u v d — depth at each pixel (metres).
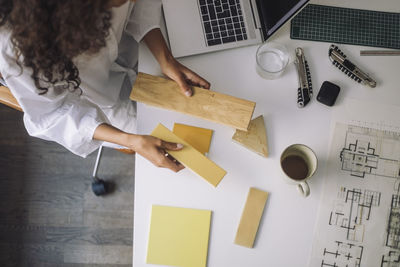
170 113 0.95
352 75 0.98
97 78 0.97
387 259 0.91
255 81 0.99
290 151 0.91
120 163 1.64
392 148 0.96
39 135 1.00
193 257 0.90
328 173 0.94
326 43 1.02
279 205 0.92
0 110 1.66
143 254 0.90
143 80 0.93
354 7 1.04
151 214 0.91
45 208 1.60
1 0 0.65
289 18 0.85
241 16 0.99
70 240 1.58
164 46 0.97
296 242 0.91
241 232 0.90
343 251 0.91
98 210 1.60
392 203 0.93
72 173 1.63
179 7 1.00
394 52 1.01
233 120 0.91
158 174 0.92
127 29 0.98
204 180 0.92
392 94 0.99
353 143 0.96
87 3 0.62
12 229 1.59
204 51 0.99
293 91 0.98
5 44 0.72
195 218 0.91
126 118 1.17
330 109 0.97
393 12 1.04
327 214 0.92
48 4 0.62
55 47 0.70
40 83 0.82
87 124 0.94
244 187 0.92
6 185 1.62
